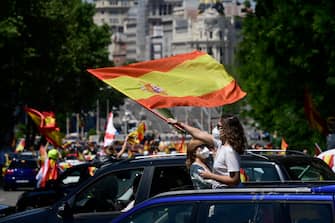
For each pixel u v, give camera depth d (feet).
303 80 179.32
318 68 174.19
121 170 69.87
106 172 70.18
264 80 188.55
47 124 175.52
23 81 310.24
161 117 66.69
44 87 329.52
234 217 45.09
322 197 42.93
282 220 43.65
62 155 286.05
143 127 170.91
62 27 326.24
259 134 586.45
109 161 88.12
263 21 192.13
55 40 323.78
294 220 43.39
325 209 42.68
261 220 44.29
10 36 278.87
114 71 68.54
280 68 181.88
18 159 261.65
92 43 433.07
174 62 69.05
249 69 229.04
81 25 432.66
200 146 62.85
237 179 59.00
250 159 70.44
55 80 375.45
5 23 279.69
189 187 60.13
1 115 340.39
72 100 407.85
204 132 63.41
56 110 398.01
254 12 205.26
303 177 72.02
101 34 438.40
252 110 242.37
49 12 316.81
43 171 163.02
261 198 44.60
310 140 201.67
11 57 297.33
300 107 186.19
